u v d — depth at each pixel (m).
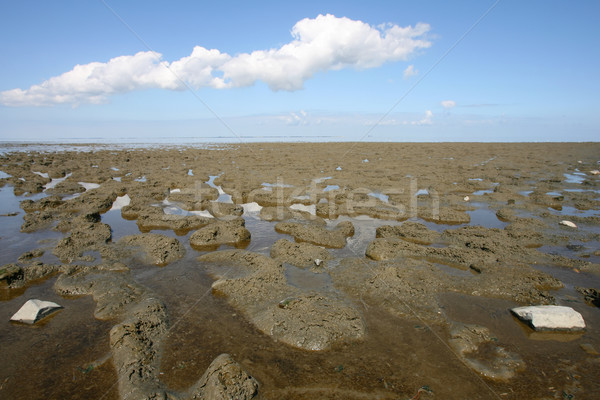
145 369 4.77
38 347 5.26
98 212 12.32
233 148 44.78
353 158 31.02
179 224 11.28
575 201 14.81
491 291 6.89
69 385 4.54
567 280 7.57
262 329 5.64
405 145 47.97
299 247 8.88
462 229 10.77
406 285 6.95
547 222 11.80
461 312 6.24
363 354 5.12
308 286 7.13
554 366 4.97
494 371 4.84
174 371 4.79
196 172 22.83
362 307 6.36
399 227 10.65
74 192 17.05
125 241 9.43
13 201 15.11
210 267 8.01
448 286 7.04
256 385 4.48
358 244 9.89
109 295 6.62
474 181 19.17
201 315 6.07
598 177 20.98
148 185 17.78
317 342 5.29
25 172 22.42
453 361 5.02
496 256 8.55
